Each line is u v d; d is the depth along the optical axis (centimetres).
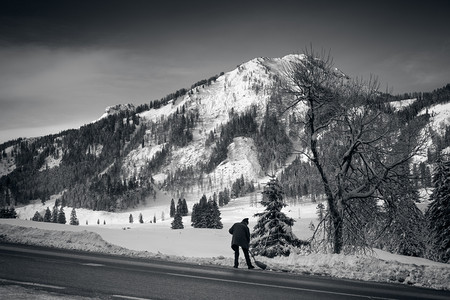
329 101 1955
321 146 2092
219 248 3662
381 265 1200
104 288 768
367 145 1995
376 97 2045
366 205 2102
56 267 998
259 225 2886
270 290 834
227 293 780
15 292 682
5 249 1342
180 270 1082
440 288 1004
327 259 1309
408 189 1962
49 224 3108
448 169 3266
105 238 3036
